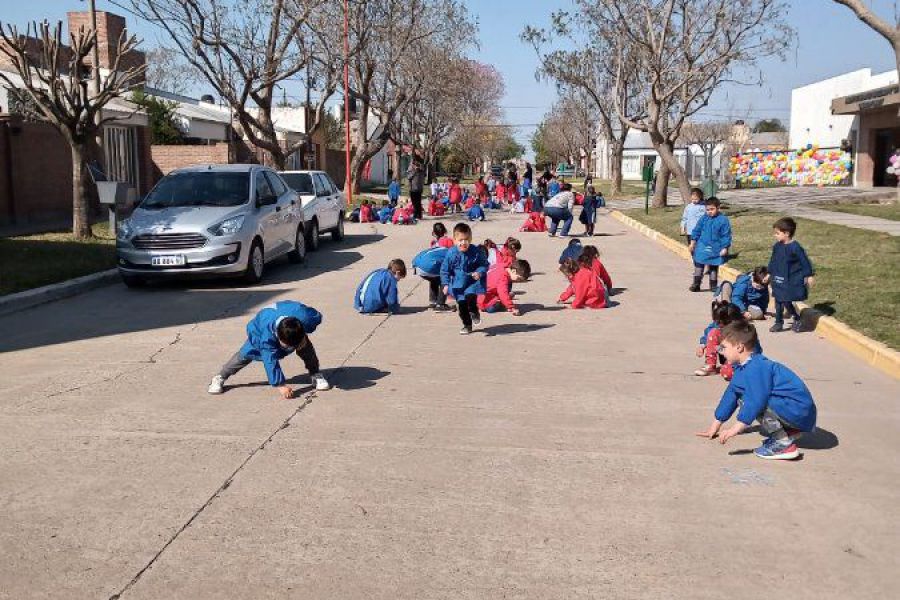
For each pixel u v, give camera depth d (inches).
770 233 712.4
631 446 223.6
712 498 190.7
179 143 1229.1
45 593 149.1
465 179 3351.4
